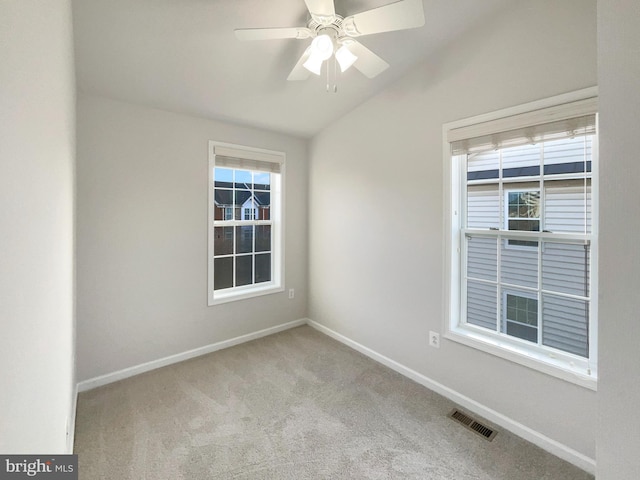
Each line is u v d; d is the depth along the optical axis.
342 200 3.24
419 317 2.50
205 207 2.98
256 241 3.52
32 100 0.69
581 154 1.76
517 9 1.86
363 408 2.18
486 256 2.20
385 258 2.78
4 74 0.50
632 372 0.77
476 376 2.13
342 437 1.90
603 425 0.82
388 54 2.31
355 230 3.09
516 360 1.92
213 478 1.60
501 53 1.94
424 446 1.83
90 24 1.76
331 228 3.40
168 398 2.29
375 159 2.84
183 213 2.85
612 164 0.80
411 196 2.53
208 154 2.97
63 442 1.34
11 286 0.55
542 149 1.90
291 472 1.64
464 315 2.33
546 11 1.75
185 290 2.89
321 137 3.47
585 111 1.63
